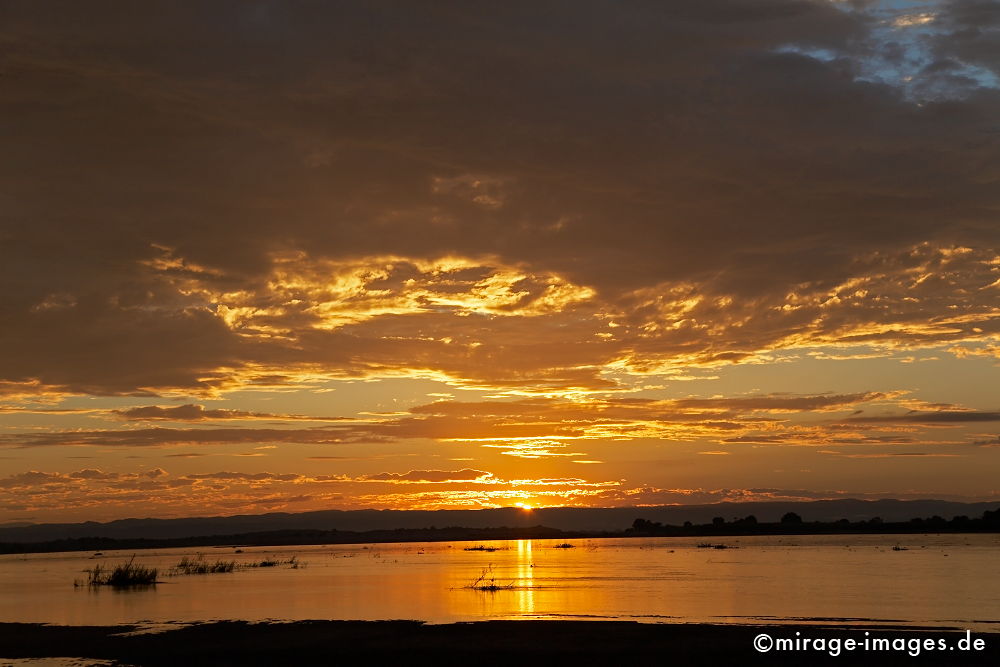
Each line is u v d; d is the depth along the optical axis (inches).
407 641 1299.2
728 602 1813.5
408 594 2164.1
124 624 1612.9
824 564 3235.7
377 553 6505.9
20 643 1401.3
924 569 2812.5
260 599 2095.2
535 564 3855.8
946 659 1114.7
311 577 3024.1
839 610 1632.6
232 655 1232.8
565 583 2463.1
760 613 1601.9
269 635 1393.9
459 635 1339.8
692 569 3095.5
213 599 2126.0
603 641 1258.0
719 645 1210.6
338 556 5733.3
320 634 1387.8
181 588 2561.5
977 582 2258.9
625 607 1744.6
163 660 1216.2
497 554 5718.5
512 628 1398.9
